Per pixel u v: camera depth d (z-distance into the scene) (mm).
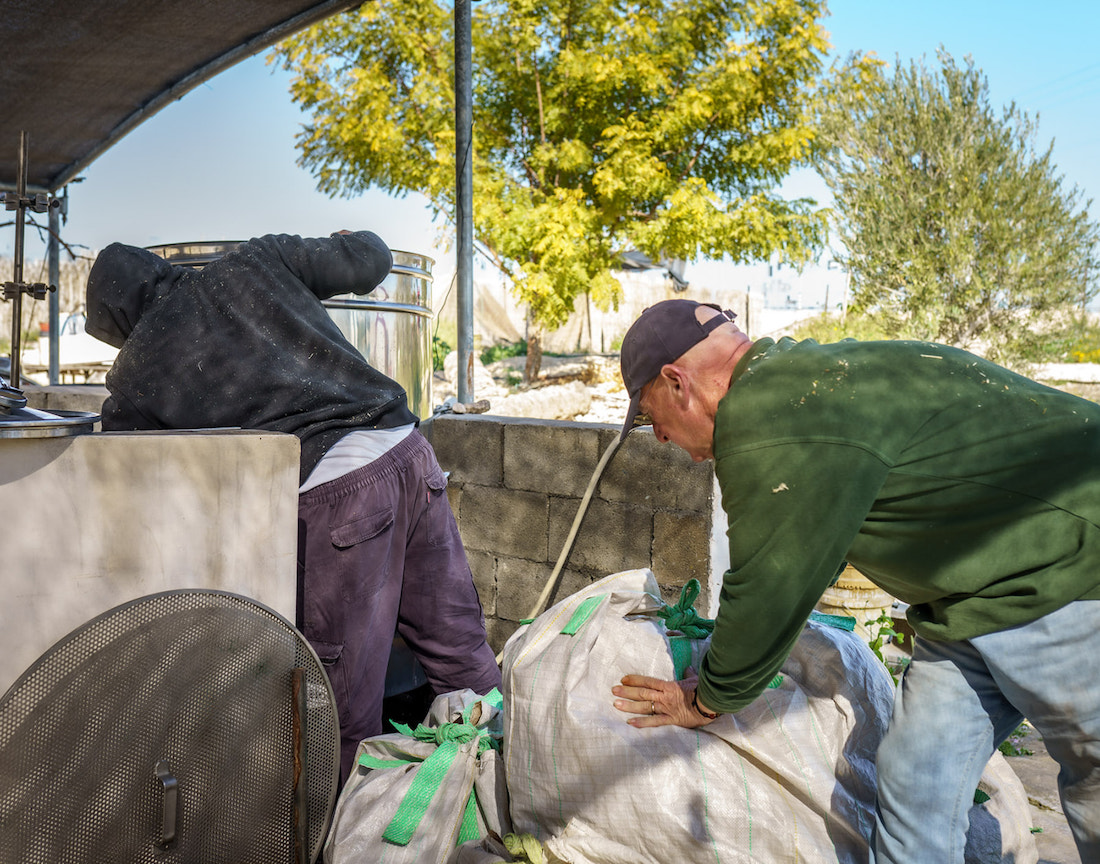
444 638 3109
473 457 4250
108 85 5660
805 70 17672
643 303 26359
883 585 1952
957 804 1881
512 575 4168
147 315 2732
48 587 1816
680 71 18281
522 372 20891
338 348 2793
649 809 1982
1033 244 14758
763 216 17938
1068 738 1765
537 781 2127
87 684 1740
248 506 2127
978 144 15156
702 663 1978
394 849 2125
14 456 1757
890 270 15453
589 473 3871
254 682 1981
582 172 18172
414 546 2994
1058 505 1675
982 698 1856
